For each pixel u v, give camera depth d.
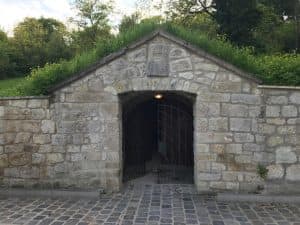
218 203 8.75
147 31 10.10
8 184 9.66
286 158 9.07
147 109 13.66
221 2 27.17
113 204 8.63
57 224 7.19
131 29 10.53
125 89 9.46
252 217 7.69
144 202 8.77
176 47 9.33
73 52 39.25
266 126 9.12
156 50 9.35
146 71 9.38
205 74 9.27
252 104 9.16
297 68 9.60
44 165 9.60
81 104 9.56
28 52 37.66
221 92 9.24
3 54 33.28
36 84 9.92
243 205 8.64
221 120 9.27
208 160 9.33
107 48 10.11
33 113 9.60
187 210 8.14
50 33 46.75
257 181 9.18
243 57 9.74
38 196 9.41
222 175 9.29
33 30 43.06
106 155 9.59
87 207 8.41
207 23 29.48
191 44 9.18
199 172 9.37
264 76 9.47
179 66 9.32
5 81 28.41
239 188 9.23
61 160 9.59
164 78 9.37
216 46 9.77
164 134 13.05
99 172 9.59
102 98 9.53
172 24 10.11
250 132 9.19
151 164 13.19
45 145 9.60
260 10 28.69
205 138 9.33
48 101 9.58
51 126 9.58
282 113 9.07
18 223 7.25
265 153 9.14
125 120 11.67
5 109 9.63
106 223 7.25
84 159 9.59
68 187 9.60
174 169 12.51
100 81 9.52
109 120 9.55
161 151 13.16
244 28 26.66
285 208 8.42
